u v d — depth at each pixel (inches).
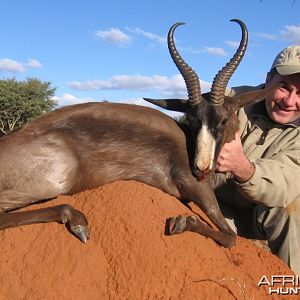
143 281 45.1
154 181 53.2
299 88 60.2
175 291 45.4
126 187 49.7
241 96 58.9
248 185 54.5
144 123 52.7
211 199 53.4
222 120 54.6
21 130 51.1
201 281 46.6
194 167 53.1
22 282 45.1
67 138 50.8
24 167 49.6
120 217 47.3
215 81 55.7
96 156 51.5
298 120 62.1
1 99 328.5
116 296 44.7
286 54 60.6
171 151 53.4
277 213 59.7
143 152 52.7
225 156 53.3
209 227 50.6
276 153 59.7
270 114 61.7
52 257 45.7
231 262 51.1
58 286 44.6
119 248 46.2
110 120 52.0
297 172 56.4
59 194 50.4
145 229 47.0
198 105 55.4
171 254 46.6
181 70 56.5
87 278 45.1
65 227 47.1
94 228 47.1
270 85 62.7
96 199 48.9
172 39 57.5
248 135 62.7
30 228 47.4
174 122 55.0
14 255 46.3
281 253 60.0
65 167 50.3
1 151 50.0
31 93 340.8
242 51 56.8
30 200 49.7
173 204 51.2
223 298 46.9
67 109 52.1
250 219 64.7
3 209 49.2
